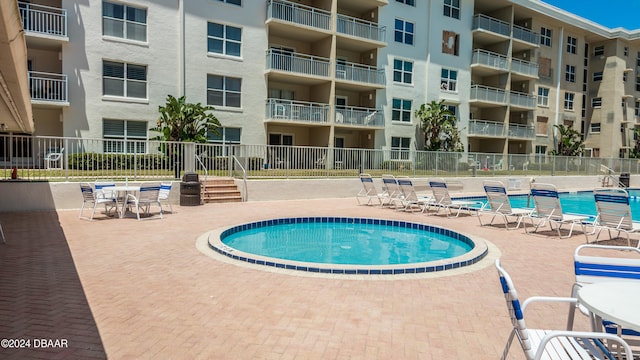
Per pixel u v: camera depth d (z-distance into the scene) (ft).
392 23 88.58
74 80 58.13
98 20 59.47
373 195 52.24
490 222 35.88
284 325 12.87
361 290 16.49
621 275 10.47
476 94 99.35
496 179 71.00
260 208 42.42
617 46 126.82
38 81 56.70
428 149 91.76
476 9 107.14
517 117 115.24
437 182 39.88
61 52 57.93
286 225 36.04
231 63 70.44
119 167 49.57
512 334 9.09
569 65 124.47
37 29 56.18
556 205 29.91
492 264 21.21
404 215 39.78
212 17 68.44
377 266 19.29
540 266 20.94
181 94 66.03
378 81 85.61
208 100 69.10
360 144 90.12
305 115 74.95
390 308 14.55
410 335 12.32
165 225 31.17
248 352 11.02
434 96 95.25
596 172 88.58
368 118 82.89
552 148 120.06
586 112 133.28
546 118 118.52
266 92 73.97
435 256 26.50
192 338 11.82
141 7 62.69
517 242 27.35
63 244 24.06
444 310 14.44
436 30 94.89
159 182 43.42
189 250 22.98
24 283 16.65
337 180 54.90
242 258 20.88
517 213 32.40
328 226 36.68
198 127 65.72
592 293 8.38
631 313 7.23
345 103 88.17
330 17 77.87
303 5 76.07
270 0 72.13
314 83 80.28
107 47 60.13
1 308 13.89
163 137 56.34
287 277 18.11
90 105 59.36
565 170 83.51
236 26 70.64
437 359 10.86
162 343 11.46
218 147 50.16
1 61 16.08
